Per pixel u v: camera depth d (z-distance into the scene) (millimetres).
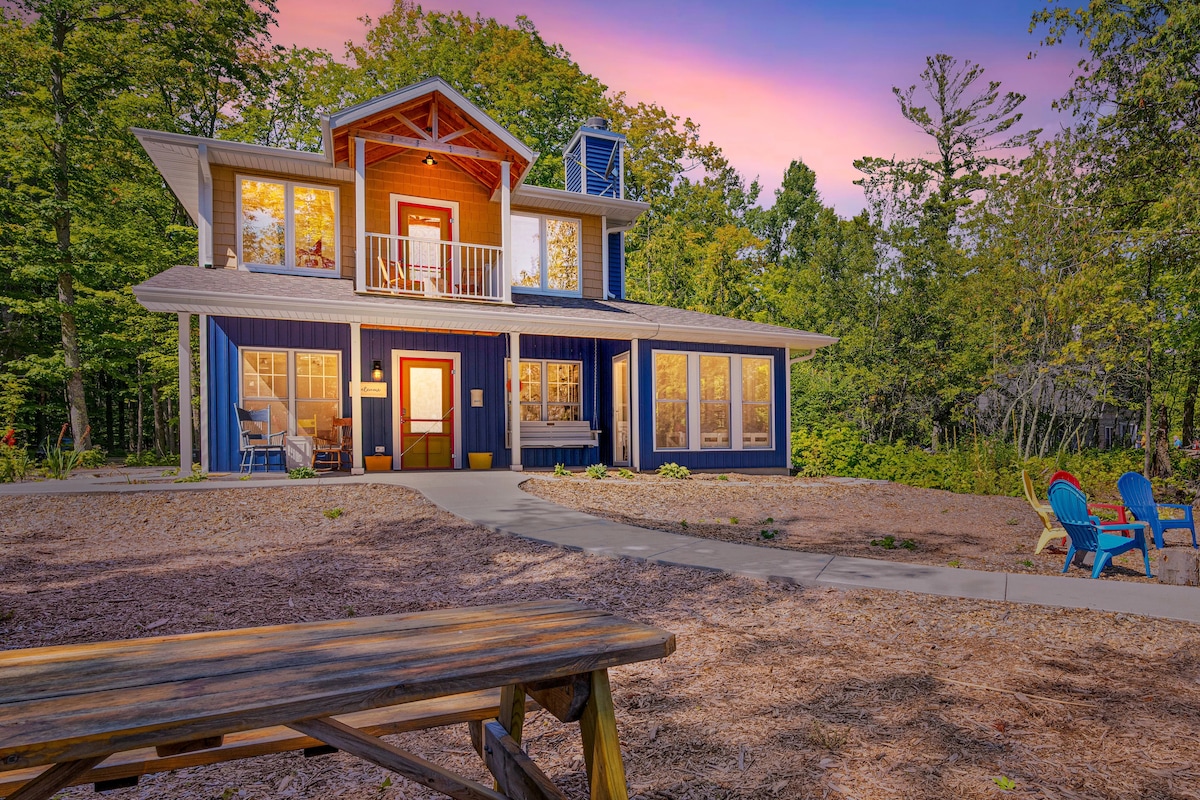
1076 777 2623
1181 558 5766
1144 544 6398
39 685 1525
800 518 10438
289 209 14406
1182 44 14289
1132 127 15570
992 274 22359
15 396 20531
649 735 3010
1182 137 14719
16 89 21375
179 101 26094
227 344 12953
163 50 23328
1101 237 15969
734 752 2846
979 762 2744
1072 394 23531
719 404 16078
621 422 16031
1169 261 14953
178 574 6258
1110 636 4379
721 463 15898
